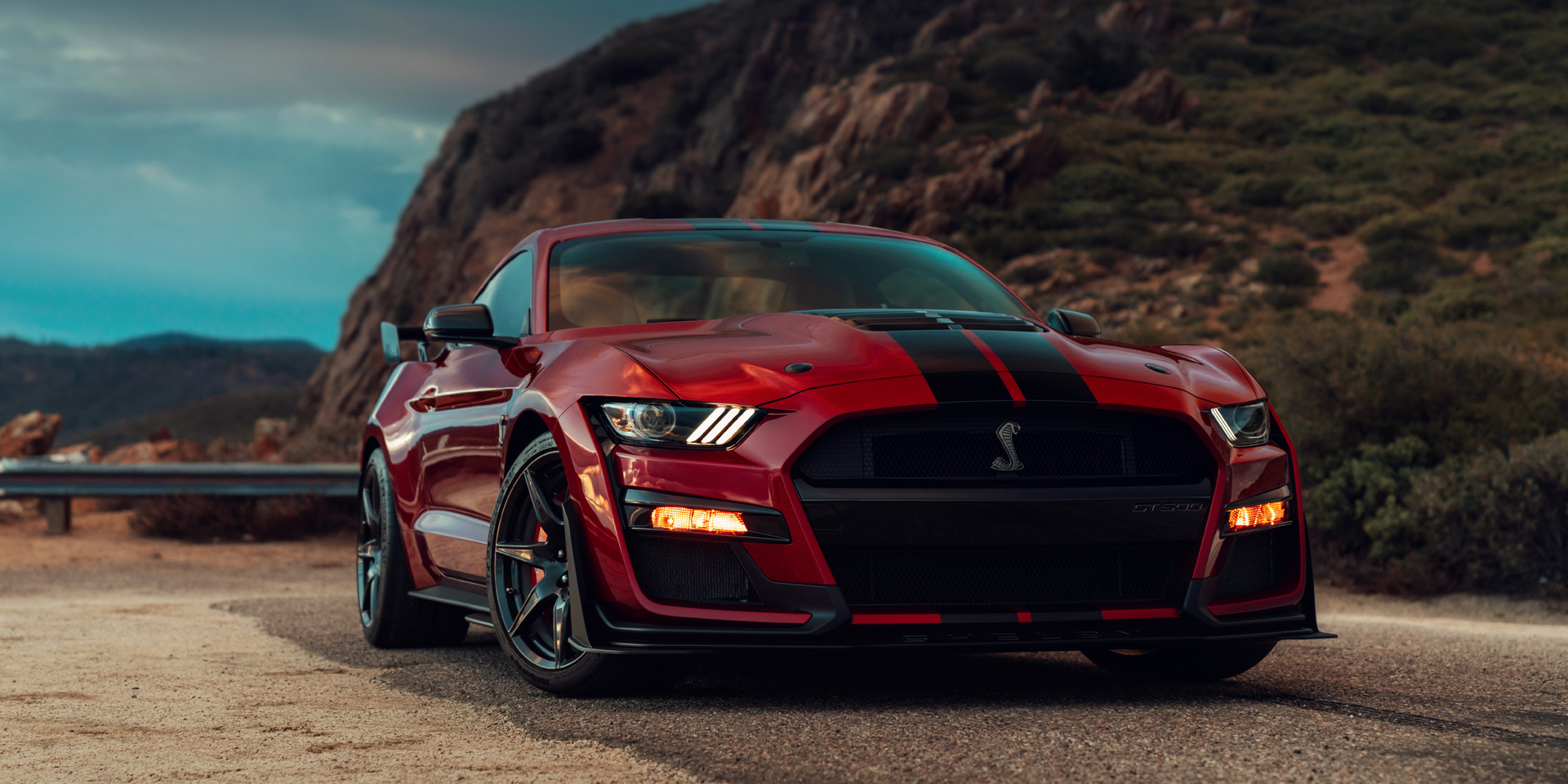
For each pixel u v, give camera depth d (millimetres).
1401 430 9203
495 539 3348
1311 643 4422
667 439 2859
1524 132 44219
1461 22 64688
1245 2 71375
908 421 2803
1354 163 43781
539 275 4082
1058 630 2832
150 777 2287
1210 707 2852
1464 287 27297
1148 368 3115
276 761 2410
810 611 2742
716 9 87250
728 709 2863
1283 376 9742
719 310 3828
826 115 52719
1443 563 8148
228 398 110625
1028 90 55781
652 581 2859
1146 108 52094
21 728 2818
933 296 4059
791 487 2752
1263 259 34031
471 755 2418
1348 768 2180
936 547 2766
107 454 17594
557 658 3102
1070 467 2861
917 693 3127
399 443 4531
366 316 69625
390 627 4465
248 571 9484
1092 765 2219
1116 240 37406
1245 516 2980
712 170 60906
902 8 67562
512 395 3510
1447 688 3236
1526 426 8797
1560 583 7531
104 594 7777
